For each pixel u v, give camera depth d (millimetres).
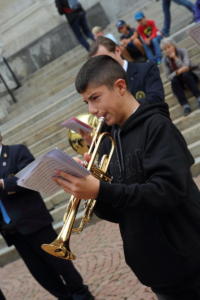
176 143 1933
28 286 5488
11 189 3691
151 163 1901
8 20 14695
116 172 2150
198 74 7090
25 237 3848
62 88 11625
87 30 12016
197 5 8938
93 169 2068
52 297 4863
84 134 2451
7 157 3855
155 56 8867
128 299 3973
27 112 11172
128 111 2123
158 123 1972
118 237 5582
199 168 6176
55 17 14383
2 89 13102
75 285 3846
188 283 1999
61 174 1827
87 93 2086
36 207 3832
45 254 3828
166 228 1984
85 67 2104
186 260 1966
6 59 14289
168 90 7824
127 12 13266
